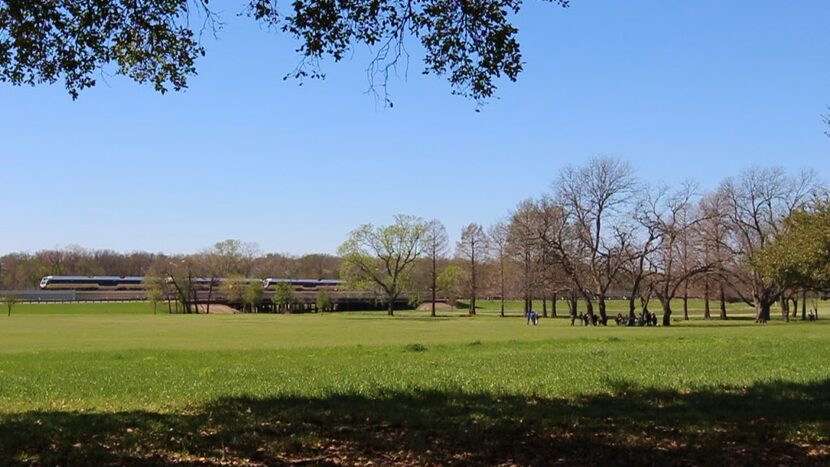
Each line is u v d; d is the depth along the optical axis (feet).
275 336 180.65
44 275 637.30
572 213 273.95
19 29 43.57
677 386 56.85
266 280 574.56
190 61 49.06
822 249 139.03
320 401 48.60
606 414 42.78
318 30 42.60
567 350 104.68
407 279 407.23
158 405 48.55
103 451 33.04
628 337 150.51
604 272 274.77
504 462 31.58
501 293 395.55
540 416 41.63
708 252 274.16
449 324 270.87
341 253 403.54
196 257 505.66
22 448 34.04
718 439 35.91
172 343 149.69
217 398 50.96
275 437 36.11
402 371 72.08
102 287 593.83
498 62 43.55
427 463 31.40
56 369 80.28
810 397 49.26
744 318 322.14
